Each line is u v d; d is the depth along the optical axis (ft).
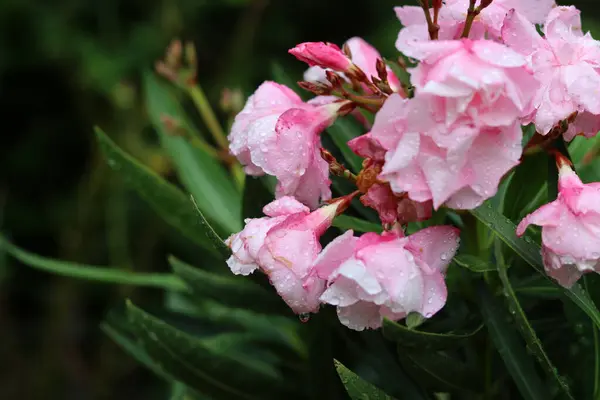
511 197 1.62
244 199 1.70
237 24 5.08
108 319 1.93
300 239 1.48
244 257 1.48
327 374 1.70
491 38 1.56
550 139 1.51
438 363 1.60
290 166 1.52
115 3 4.87
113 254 4.17
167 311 1.93
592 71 1.45
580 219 1.43
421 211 1.48
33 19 4.88
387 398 1.51
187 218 1.82
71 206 4.95
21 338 4.84
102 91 4.69
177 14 4.82
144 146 4.27
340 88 1.55
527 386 1.59
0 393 4.66
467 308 1.66
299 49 1.56
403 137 1.41
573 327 1.64
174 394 1.97
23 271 4.90
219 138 2.07
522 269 1.66
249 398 1.76
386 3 5.36
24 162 5.07
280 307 1.74
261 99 1.57
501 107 1.40
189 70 2.09
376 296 1.43
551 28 1.48
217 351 1.82
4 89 5.07
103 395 4.48
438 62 1.41
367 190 1.51
